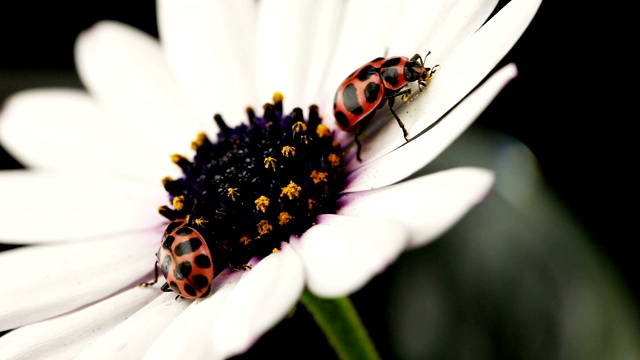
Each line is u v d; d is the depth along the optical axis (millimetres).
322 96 95
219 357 77
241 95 101
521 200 107
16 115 104
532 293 104
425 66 85
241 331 73
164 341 78
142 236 93
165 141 101
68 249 91
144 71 105
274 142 89
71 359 83
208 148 93
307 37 96
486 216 109
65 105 104
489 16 85
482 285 107
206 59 102
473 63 81
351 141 88
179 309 83
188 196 92
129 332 81
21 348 83
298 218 86
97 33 107
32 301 87
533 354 103
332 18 96
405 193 77
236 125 98
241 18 103
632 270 111
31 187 97
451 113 78
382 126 86
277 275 78
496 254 107
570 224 105
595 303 101
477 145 111
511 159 108
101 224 95
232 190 87
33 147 103
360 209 82
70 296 88
